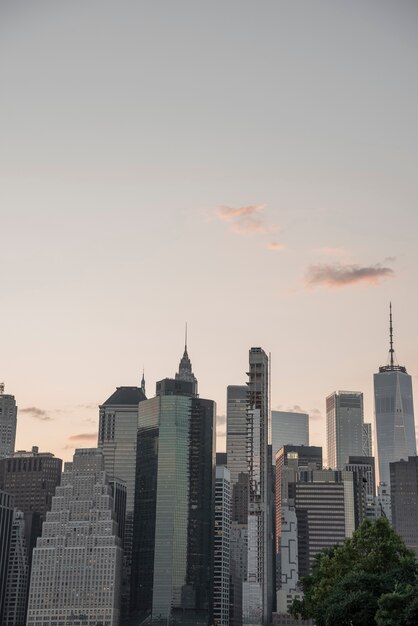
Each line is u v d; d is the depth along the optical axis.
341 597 156.62
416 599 132.00
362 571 163.25
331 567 194.62
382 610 136.25
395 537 193.25
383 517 197.88
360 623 149.25
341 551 196.12
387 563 181.38
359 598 150.25
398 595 135.38
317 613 174.38
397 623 133.12
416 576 145.12
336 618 151.38
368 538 194.38
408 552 184.25
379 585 155.38
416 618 131.62
